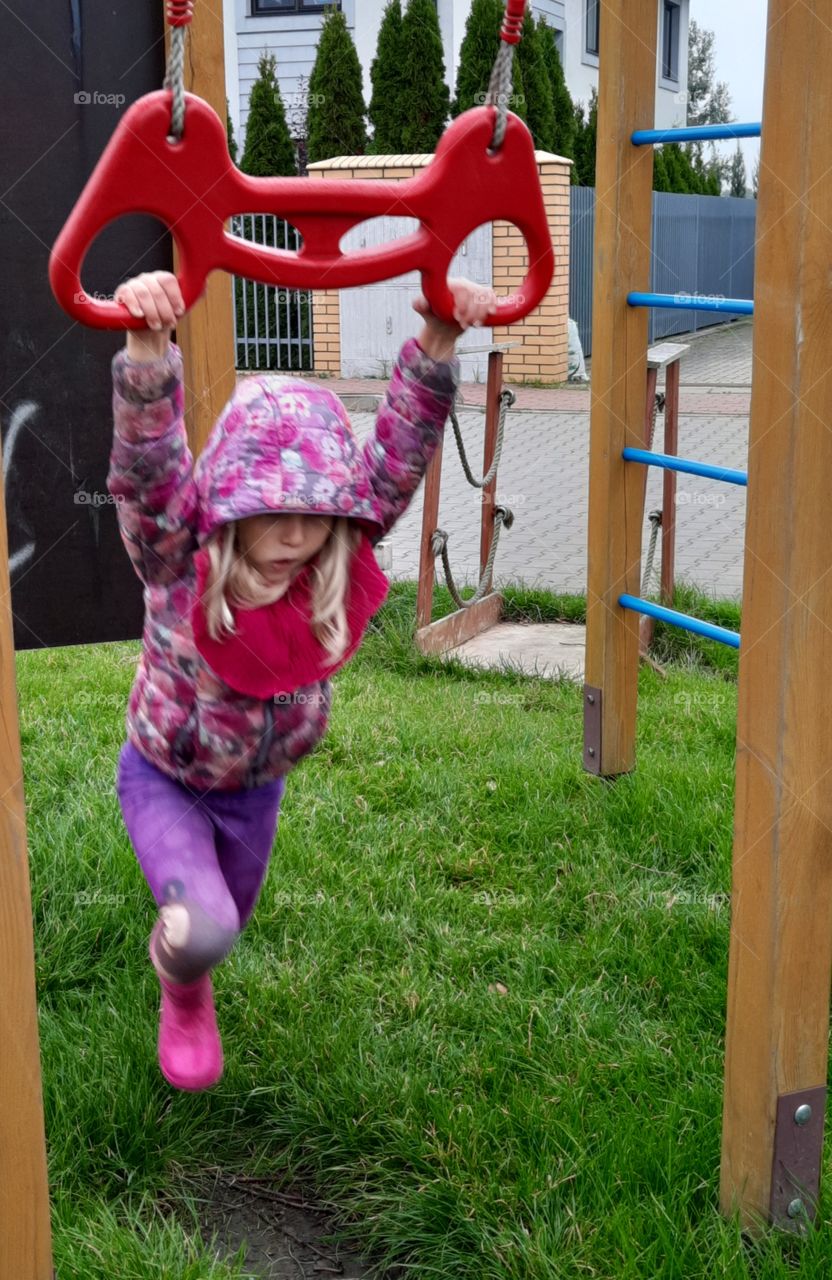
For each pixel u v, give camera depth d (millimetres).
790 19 2096
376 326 17672
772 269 2189
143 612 3645
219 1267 2389
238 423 2010
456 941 3508
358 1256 2543
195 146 1811
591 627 4566
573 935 3602
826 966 2408
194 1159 2783
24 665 6262
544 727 5262
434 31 17906
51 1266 2031
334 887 3773
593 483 4512
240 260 1884
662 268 23594
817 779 2326
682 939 3461
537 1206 2506
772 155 2162
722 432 14164
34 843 3834
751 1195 2467
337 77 18250
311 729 2283
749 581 2312
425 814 4293
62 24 3281
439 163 1963
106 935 3508
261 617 2084
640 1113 2732
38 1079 1978
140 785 2311
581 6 24484
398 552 9461
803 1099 2430
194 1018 2523
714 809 4223
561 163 16891
